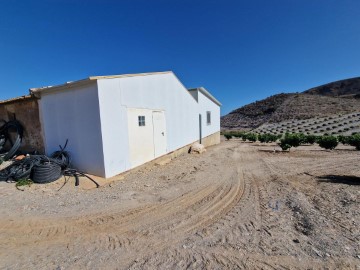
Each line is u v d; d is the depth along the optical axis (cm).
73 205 456
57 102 704
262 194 520
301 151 1340
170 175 727
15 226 366
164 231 346
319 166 844
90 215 409
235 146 1834
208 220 385
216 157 1148
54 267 260
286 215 394
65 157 676
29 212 421
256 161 1005
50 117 727
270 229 343
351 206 414
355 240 299
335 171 745
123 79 713
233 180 661
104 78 626
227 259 269
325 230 330
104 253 288
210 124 1969
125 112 722
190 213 417
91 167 654
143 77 832
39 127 768
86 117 641
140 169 796
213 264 260
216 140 2214
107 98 639
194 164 938
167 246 303
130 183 624
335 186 554
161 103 983
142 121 827
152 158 905
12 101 812
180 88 1216
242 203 463
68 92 674
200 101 1659
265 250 285
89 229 356
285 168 825
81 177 630
